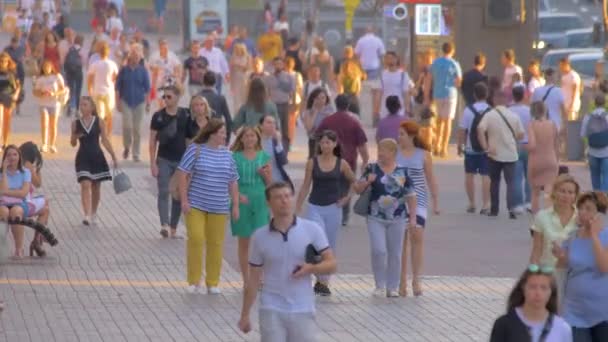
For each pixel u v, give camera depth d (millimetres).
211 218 38500
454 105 69938
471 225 51750
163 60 79750
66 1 147000
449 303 38312
